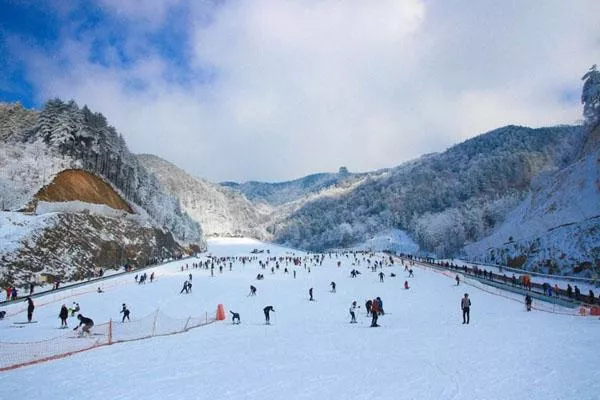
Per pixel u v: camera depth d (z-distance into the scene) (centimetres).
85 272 5941
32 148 8050
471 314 3089
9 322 3019
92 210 7662
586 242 5706
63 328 2738
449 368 1469
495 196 16912
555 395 1119
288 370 1544
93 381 1442
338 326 2733
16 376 1529
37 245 5572
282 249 19162
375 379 1375
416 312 3347
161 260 9144
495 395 1150
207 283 5962
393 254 12206
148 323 2930
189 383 1393
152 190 13625
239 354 1867
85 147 9462
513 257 7112
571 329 2141
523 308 3325
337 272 7731
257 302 4184
